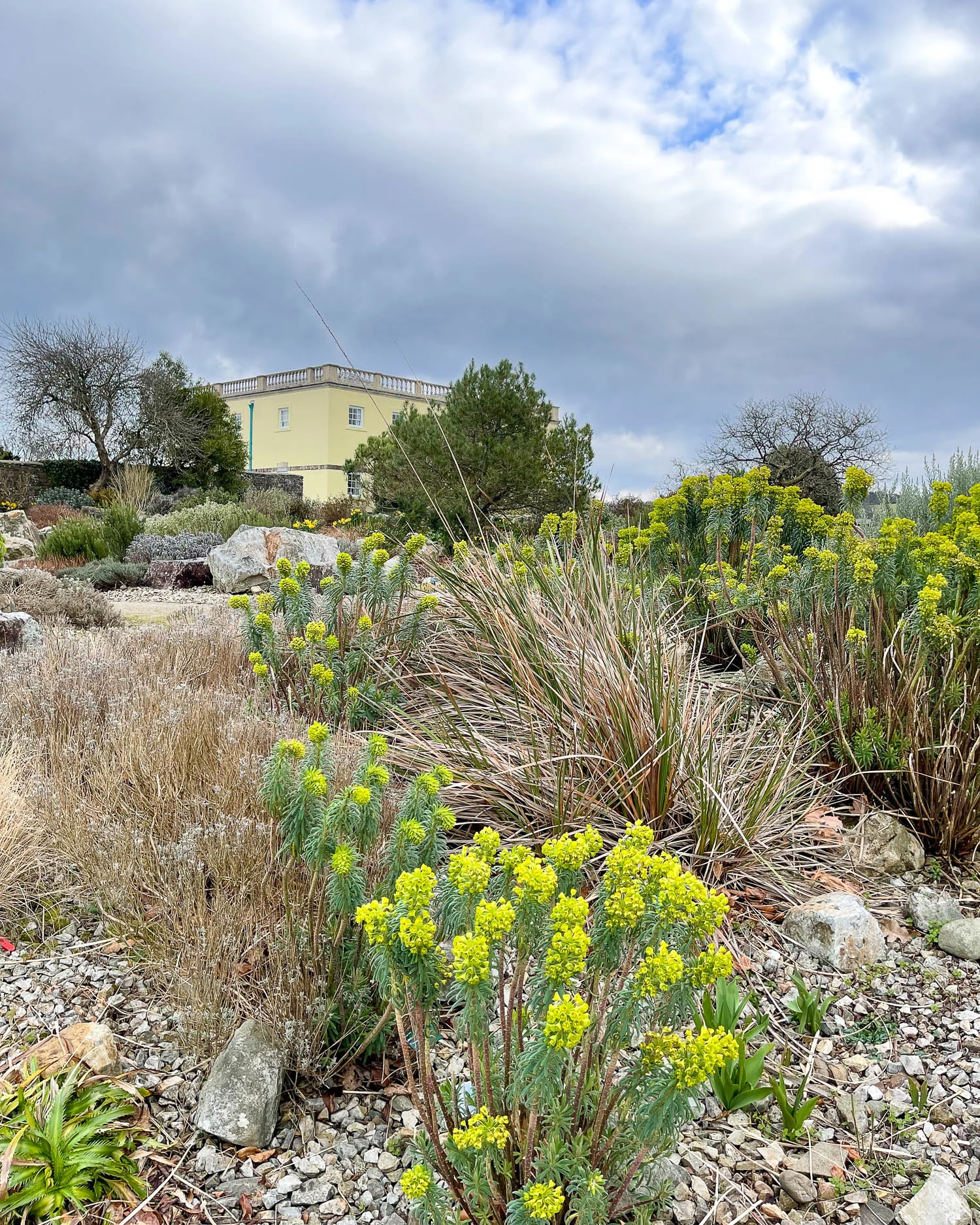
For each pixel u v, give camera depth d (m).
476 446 12.74
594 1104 1.58
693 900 1.42
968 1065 2.26
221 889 2.57
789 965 2.71
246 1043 2.03
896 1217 1.79
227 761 3.15
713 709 3.89
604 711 3.44
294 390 34.53
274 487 27.48
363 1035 2.15
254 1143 1.89
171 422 24.89
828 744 3.80
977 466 8.39
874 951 2.74
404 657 4.47
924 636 3.59
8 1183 1.69
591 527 5.15
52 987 2.39
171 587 12.12
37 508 20.42
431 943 1.47
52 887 2.89
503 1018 1.60
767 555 4.95
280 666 4.34
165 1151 1.86
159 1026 2.25
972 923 2.79
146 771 3.16
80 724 3.86
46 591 8.26
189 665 5.02
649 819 3.13
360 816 2.12
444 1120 1.91
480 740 3.60
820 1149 1.96
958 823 3.32
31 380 23.42
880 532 4.31
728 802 3.27
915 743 3.40
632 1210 1.68
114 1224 1.68
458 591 4.75
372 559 4.65
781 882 3.04
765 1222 1.77
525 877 1.42
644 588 5.17
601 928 1.48
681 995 1.40
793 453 17.33
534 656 3.92
